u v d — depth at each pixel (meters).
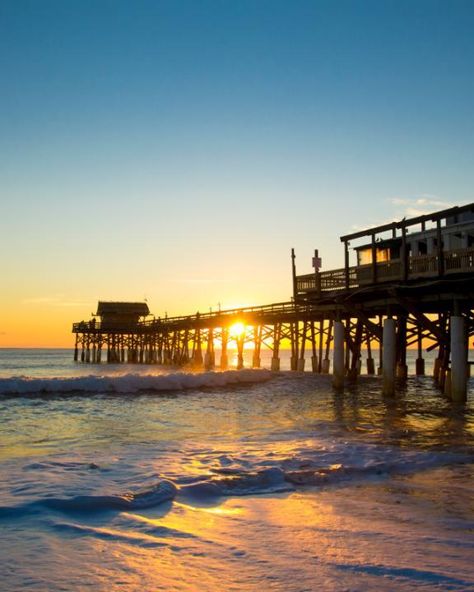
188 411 20.03
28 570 4.94
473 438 13.98
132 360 85.44
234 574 4.96
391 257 27.95
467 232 22.86
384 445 12.80
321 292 28.00
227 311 50.03
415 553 5.60
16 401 22.73
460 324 21.11
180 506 7.25
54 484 8.05
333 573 5.01
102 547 5.57
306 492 8.39
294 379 34.84
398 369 33.72
